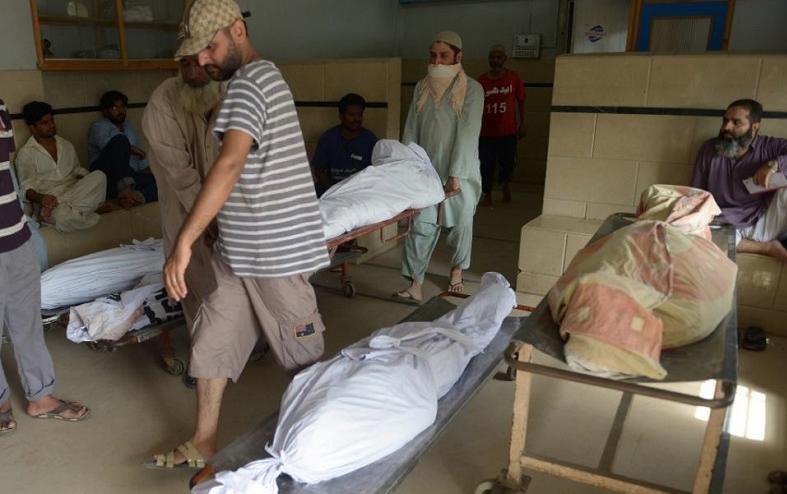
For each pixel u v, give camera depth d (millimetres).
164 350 2920
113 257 3070
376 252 4832
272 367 3025
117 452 2350
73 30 4129
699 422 2551
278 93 1817
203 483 1615
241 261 1932
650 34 6430
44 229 3695
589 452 2344
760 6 6547
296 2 6188
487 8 7938
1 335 2260
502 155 6684
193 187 2244
